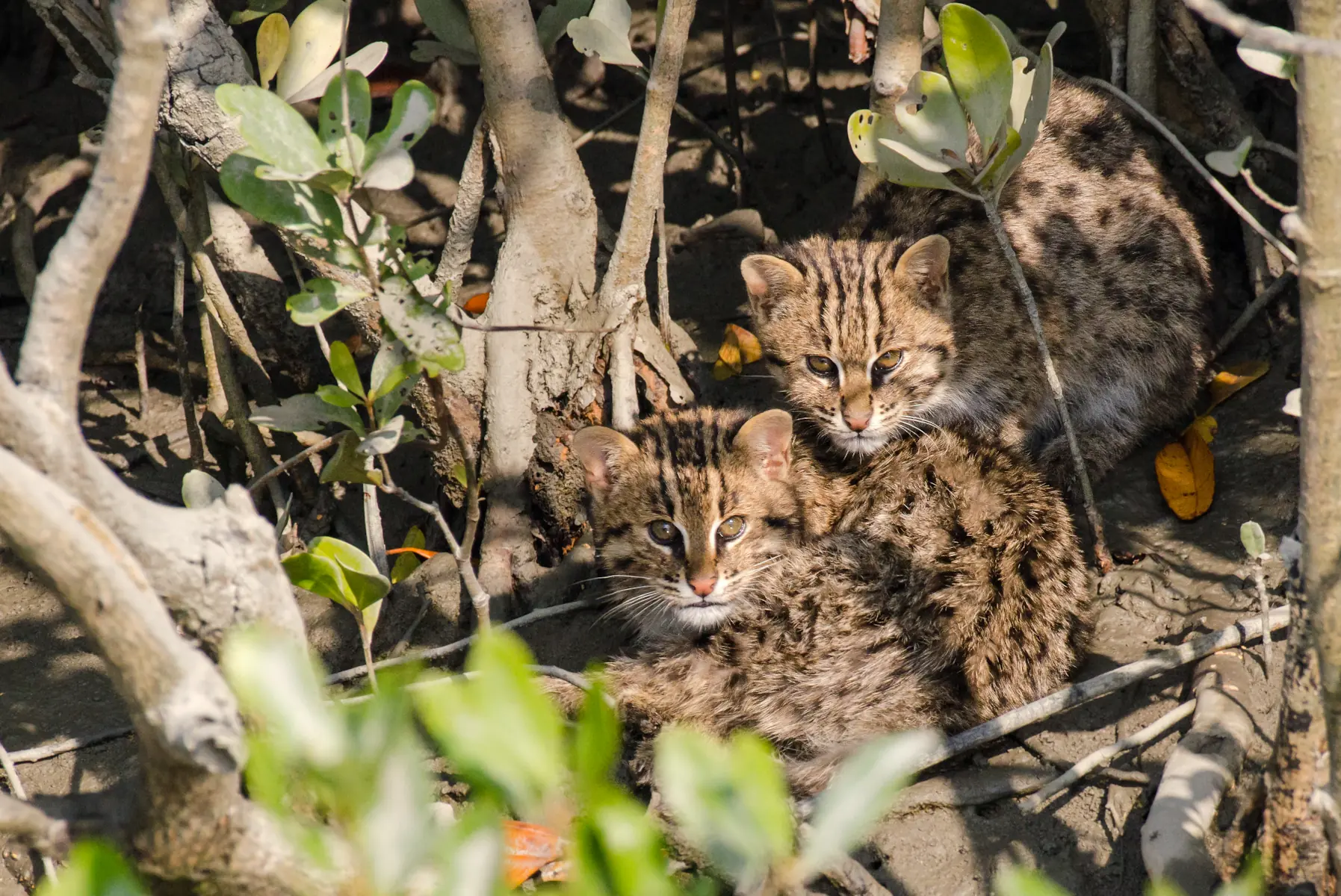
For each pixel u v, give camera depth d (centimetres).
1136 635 951
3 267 1508
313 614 1088
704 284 1415
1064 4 1512
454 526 1141
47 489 395
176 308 1216
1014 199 1192
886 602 965
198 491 846
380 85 1527
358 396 766
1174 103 1277
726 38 1439
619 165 1520
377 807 321
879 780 342
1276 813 648
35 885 875
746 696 968
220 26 984
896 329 1127
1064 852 799
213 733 428
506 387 1065
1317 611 558
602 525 1057
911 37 1101
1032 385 1184
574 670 1023
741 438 1017
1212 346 1187
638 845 334
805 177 1516
